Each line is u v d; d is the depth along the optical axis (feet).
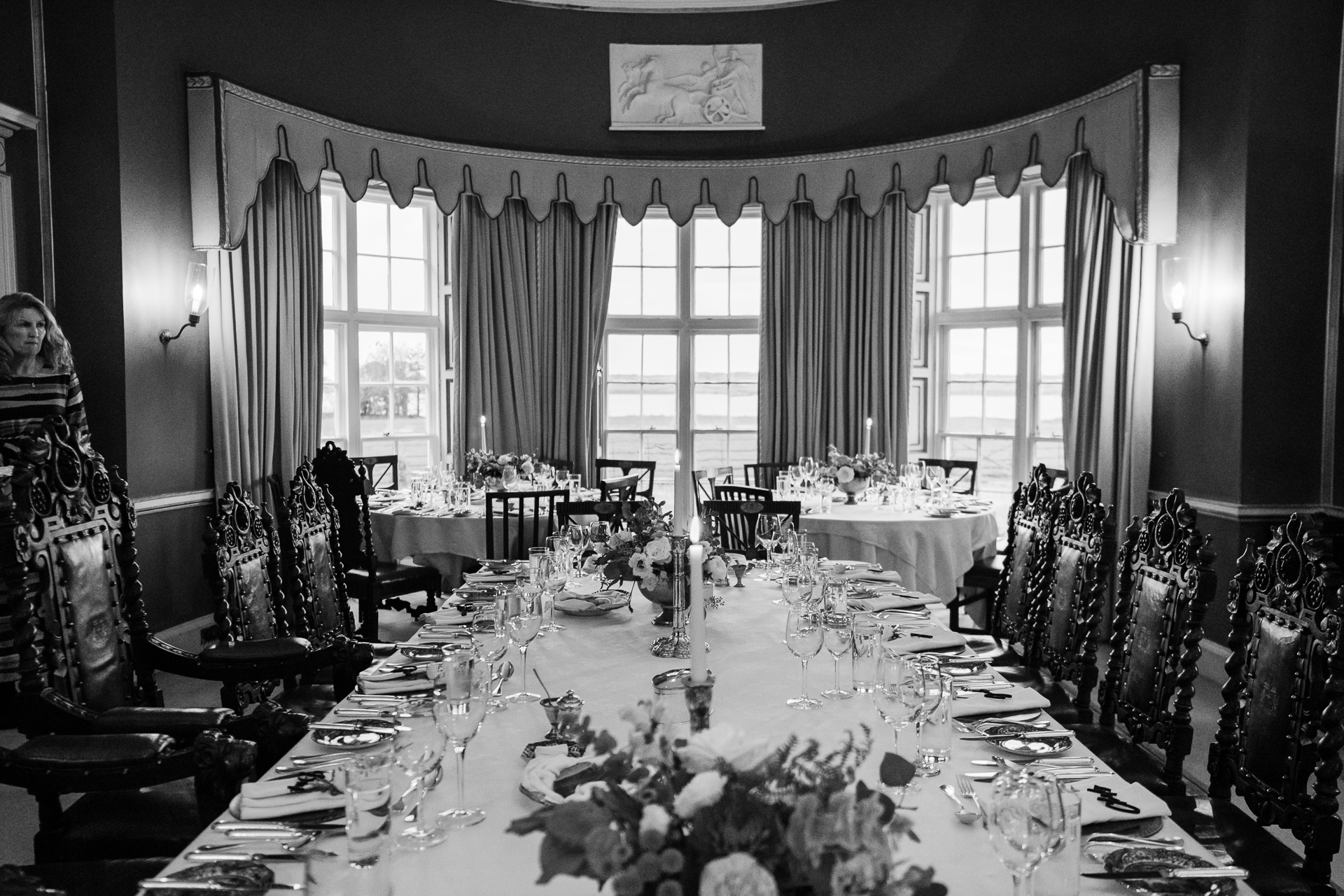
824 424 25.43
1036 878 4.01
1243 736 7.09
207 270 18.76
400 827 4.82
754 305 26.91
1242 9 15.97
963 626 20.15
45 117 16.62
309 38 20.89
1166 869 4.49
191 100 18.44
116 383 16.78
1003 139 21.38
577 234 25.30
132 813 6.92
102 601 8.29
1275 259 15.92
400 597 23.80
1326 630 6.34
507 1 23.70
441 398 26.94
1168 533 8.34
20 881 4.54
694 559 5.14
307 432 22.04
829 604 8.20
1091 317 20.11
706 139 24.62
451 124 23.35
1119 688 8.88
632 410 27.20
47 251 16.70
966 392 25.59
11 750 6.21
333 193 24.84
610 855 3.00
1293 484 16.06
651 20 24.29
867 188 23.67
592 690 7.27
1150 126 17.69
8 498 7.57
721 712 6.71
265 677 8.76
